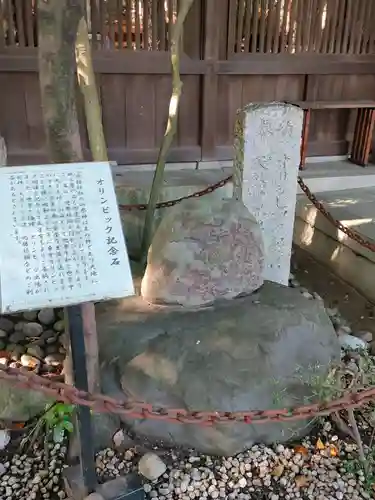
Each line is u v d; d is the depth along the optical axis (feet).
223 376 8.73
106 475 8.20
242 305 10.55
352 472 8.46
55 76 6.89
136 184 15.21
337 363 9.82
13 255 6.21
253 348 9.23
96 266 6.43
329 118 18.11
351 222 14.56
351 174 17.13
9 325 11.84
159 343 9.30
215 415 6.31
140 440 8.89
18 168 6.61
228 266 10.57
